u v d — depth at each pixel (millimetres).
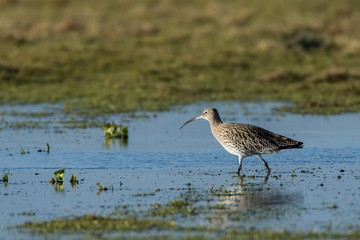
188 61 27844
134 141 16062
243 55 28906
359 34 33531
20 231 8570
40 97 23109
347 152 14469
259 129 12602
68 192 10859
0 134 16938
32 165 13156
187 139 16375
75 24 34625
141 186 11289
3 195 10648
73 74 26172
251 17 38156
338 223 8812
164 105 21891
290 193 10656
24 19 38250
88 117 19812
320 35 32750
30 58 27766
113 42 31344
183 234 8352
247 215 9266
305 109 20922
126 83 24922
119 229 8578
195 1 45031
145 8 41031
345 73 25562
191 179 11883
